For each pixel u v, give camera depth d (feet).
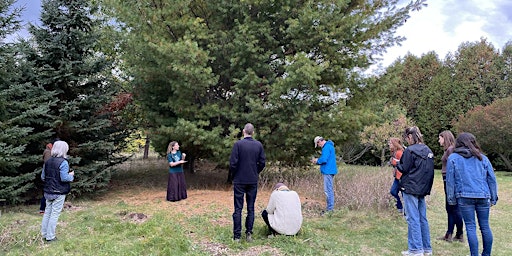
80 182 26.48
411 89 74.64
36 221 20.17
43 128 26.99
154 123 32.99
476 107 61.31
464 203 14.16
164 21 27.81
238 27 27.84
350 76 29.81
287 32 28.17
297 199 17.58
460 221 17.42
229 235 17.24
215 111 28.60
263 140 29.30
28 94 25.31
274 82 28.09
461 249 16.42
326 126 29.30
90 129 27.30
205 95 30.58
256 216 21.26
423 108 70.79
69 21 27.37
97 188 30.68
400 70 30.89
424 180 15.03
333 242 16.99
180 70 24.82
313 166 38.29
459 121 61.72
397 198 22.86
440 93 69.05
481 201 14.08
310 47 28.99
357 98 31.40
